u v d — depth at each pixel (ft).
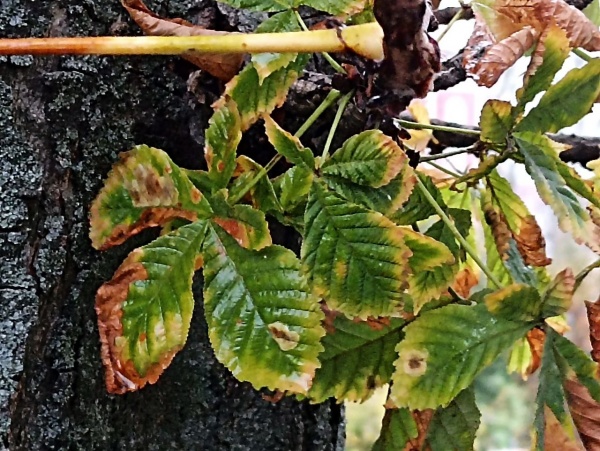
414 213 1.17
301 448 1.57
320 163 0.99
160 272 0.92
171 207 0.93
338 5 1.01
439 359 1.01
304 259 0.93
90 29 1.16
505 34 1.20
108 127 1.20
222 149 0.94
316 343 0.93
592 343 1.13
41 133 1.12
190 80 1.19
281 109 1.21
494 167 1.18
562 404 1.03
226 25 1.21
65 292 1.18
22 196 1.10
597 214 1.17
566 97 1.09
